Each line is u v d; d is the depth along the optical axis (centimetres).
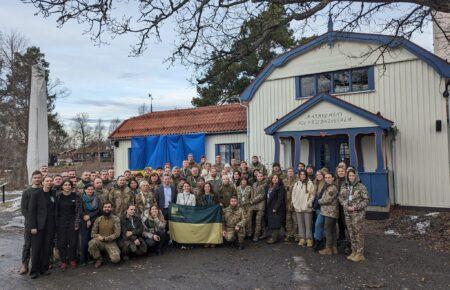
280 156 1570
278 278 727
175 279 734
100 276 761
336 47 1456
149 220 909
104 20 855
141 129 2045
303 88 1552
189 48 898
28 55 3434
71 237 822
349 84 1443
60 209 816
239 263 830
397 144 1338
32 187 780
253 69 2470
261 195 1023
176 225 984
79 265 838
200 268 802
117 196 904
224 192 1031
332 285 681
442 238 950
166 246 1000
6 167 3447
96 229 834
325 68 1484
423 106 1295
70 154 6962
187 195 1012
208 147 1797
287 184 1023
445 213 1170
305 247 945
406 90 1324
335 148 1482
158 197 1008
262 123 1631
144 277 750
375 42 1378
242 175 1083
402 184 1323
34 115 1030
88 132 7575
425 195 1285
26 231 775
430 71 1286
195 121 1916
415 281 686
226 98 2827
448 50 1619
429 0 767
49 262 795
